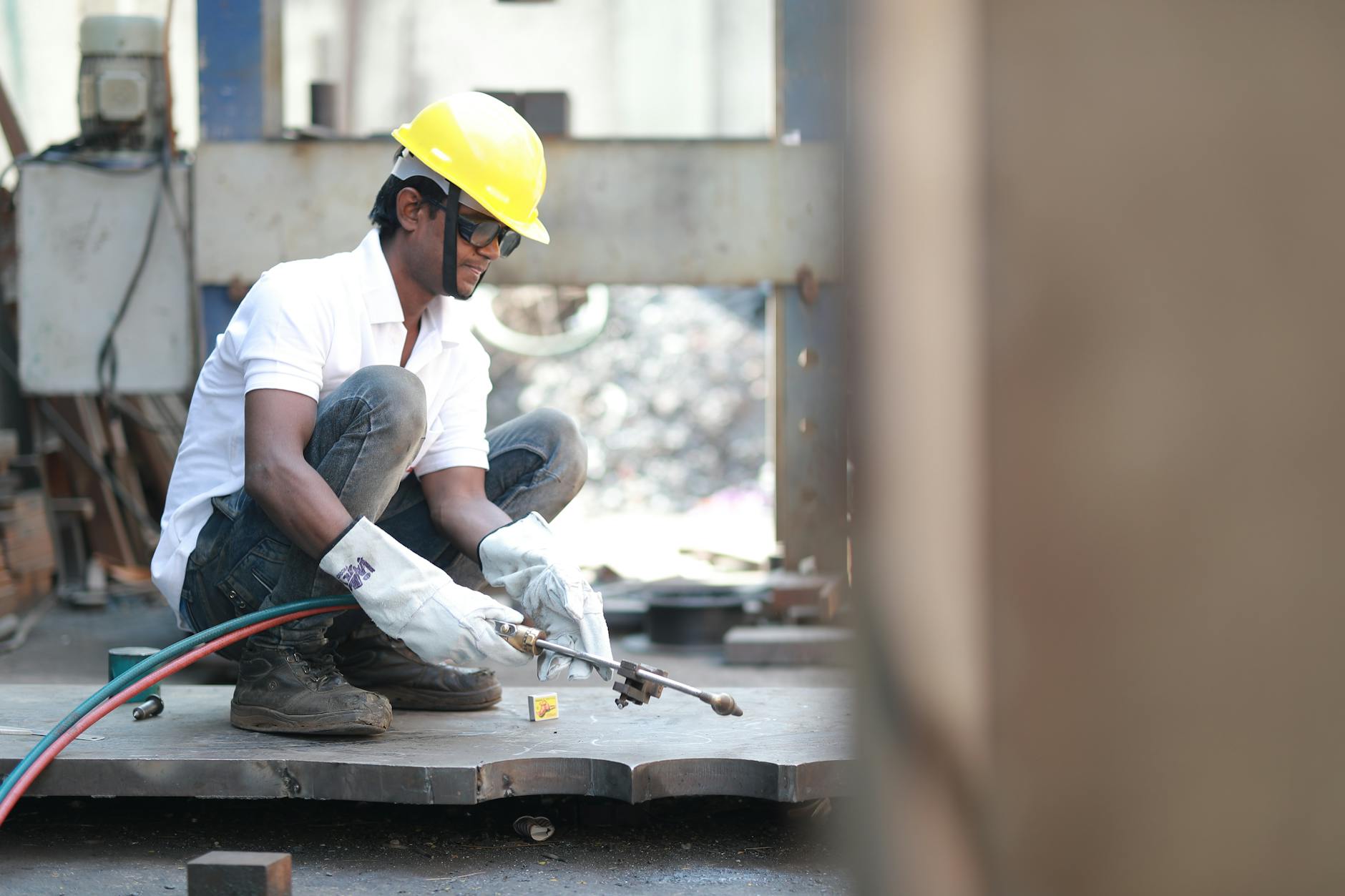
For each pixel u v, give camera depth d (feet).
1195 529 7.19
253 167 48.37
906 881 7.86
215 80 48.44
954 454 7.41
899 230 7.42
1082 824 7.56
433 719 26.20
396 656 27.04
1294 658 7.27
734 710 21.84
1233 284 7.07
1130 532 7.24
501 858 22.70
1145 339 7.12
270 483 22.63
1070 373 7.20
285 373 23.30
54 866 21.88
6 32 60.44
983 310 7.28
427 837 23.84
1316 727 7.27
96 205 49.14
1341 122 6.98
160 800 25.89
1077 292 7.15
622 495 107.65
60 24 60.85
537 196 25.39
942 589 7.51
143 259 49.16
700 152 49.08
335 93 57.00
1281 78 6.99
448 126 24.64
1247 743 7.36
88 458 56.75
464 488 26.68
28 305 49.21
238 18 48.24
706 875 21.85
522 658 22.80
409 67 63.46
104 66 49.55
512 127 25.14
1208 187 7.04
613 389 113.09
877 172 7.47
